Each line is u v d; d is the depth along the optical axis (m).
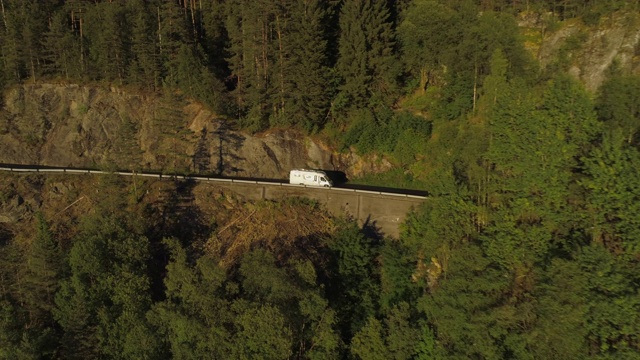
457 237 31.08
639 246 26.02
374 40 49.25
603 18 48.44
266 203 42.94
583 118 30.20
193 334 27.53
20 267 35.97
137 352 29.09
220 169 49.81
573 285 24.89
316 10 48.53
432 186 33.81
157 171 49.06
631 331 23.78
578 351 24.72
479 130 33.78
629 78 37.12
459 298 27.70
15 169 47.72
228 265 37.06
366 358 28.39
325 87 49.56
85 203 44.81
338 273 35.94
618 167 27.41
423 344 28.45
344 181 49.69
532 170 29.31
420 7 48.97
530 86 38.56
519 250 28.30
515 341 26.23
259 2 48.94
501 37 43.72
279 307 27.62
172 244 35.00
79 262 32.78
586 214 28.38
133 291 31.78
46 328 32.38
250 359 26.06
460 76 46.44
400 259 35.97
